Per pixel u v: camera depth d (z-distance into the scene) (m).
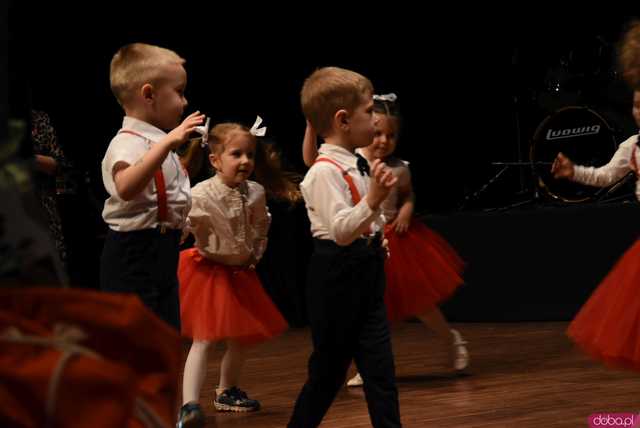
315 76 3.16
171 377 1.56
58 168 4.74
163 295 3.22
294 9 8.95
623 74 3.04
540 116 9.62
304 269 7.54
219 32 8.65
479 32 9.94
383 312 3.04
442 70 9.88
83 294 1.50
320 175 2.97
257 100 8.87
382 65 9.61
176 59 3.32
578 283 6.68
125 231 3.16
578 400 4.02
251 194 4.19
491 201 9.49
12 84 2.06
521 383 4.49
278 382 4.96
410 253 4.91
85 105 8.10
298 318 7.49
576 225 6.65
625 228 6.48
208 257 4.14
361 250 2.96
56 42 7.95
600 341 2.81
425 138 9.78
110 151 3.18
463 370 4.93
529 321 6.85
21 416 1.31
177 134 2.96
